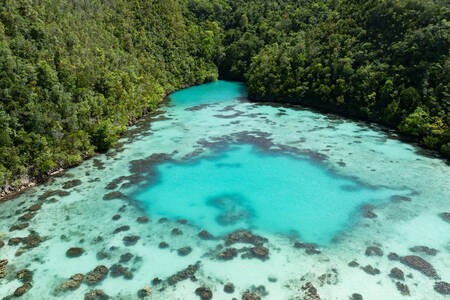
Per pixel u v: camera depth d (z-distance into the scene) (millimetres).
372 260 28062
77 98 53719
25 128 42750
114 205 36938
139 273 26828
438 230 31812
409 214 34562
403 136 57500
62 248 29719
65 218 34250
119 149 53219
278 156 50031
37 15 57875
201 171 45531
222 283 25797
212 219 34656
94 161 48625
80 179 42844
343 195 38750
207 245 30469
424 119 54812
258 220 34406
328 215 34938
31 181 41250
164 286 25484
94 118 55062
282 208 36469
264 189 40594
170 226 33406
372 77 68000
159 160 49000
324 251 29406
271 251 29547
